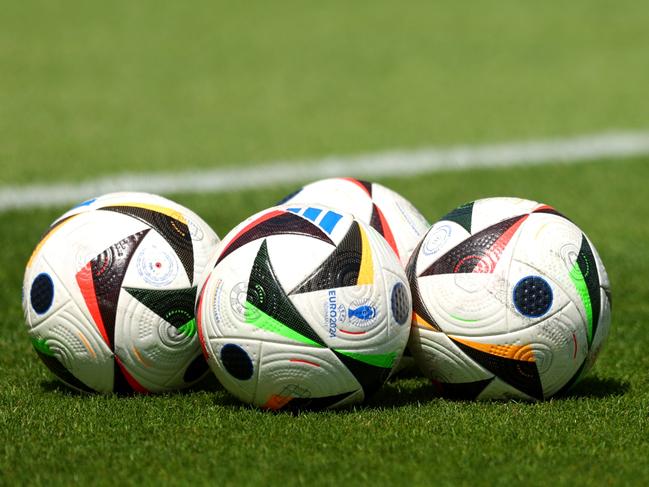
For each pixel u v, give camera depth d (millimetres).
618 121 27516
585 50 36750
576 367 9086
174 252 9359
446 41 38562
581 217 18734
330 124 27734
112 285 9156
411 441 8156
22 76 33219
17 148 24797
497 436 8273
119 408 9109
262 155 24391
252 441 8188
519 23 41188
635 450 8070
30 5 44469
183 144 25500
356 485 7359
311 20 42344
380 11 43875
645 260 15711
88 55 36344
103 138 26016
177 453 8000
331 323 8398
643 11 42469
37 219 18500
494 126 27266
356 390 8734
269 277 8445
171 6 44844
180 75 33750
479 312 8812
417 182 21641
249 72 34156
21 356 11250
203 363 9633
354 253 8609
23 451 8141
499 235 8969
